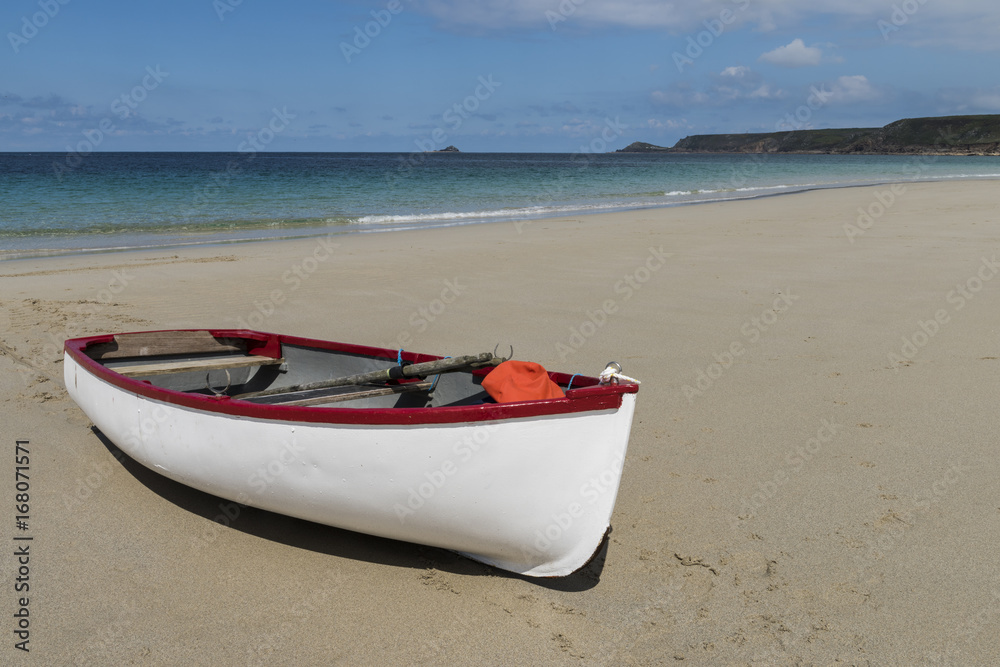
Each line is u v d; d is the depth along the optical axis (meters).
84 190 28.88
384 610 3.09
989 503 3.92
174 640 2.87
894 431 4.88
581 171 57.16
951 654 2.79
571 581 3.29
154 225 17.61
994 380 5.83
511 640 2.90
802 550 3.51
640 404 5.41
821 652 2.81
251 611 3.07
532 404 2.93
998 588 3.19
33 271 11.03
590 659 2.79
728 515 3.84
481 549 3.27
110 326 7.82
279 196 27.67
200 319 8.12
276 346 5.34
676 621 3.01
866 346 6.83
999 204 20.81
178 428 3.66
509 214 20.61
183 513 3.93
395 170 55.16
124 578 3.30
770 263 11.29
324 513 3.38
